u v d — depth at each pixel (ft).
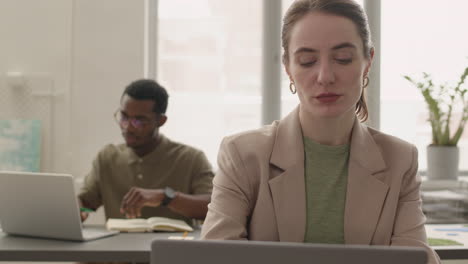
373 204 3.59
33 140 10.24
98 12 10.53
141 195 6.64
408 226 3.60
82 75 10.47
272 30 11.62
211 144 11.60
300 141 3.67
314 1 3.32
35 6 10.44
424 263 2.34
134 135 7.70
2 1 10.40
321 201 3.61
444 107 10.97
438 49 11.83
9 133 10.23
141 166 7.91
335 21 3.26
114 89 10.55
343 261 2.36
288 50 3.49
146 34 10.91
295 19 3.40
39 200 5.69
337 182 3.65
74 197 5.55
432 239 5.95
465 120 10.55
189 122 11.57
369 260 2.36
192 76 11.55
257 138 3.75
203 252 2.42
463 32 11.84
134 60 10.62
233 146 3.73
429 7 11.82
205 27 11.54
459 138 10.64
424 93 10.53
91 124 10.48
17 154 10.18
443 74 11.82
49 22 10.44
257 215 3.61
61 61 10.45
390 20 11.78
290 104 11.68
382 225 3.59
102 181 8.01
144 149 7.93
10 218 5.95
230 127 11.63
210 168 8.09
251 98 11.65
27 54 10.41
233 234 3.43
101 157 8.12
